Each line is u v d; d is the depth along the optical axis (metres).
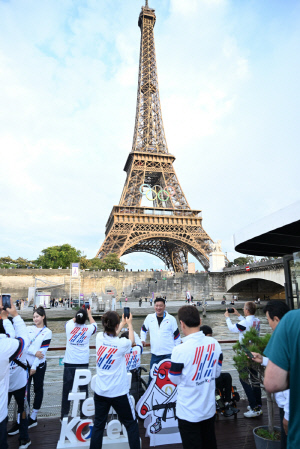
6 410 4.87
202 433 4.38
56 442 6.45
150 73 100.38
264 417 7.49
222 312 55.97
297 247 8.48
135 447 5.26
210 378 4.42
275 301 5.01
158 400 6.48
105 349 5.41
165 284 78.94
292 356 2.73
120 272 78.69
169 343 7.56
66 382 6.90
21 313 48.38
